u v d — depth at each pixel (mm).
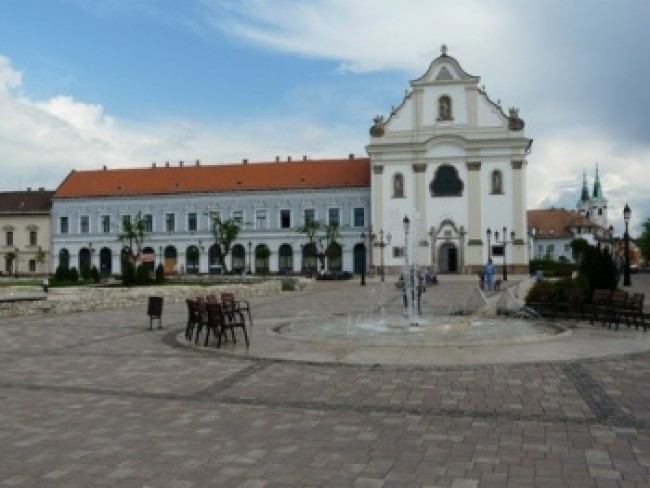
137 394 12211
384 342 17719
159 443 9086
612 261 28453
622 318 23062
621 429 9438
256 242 89188
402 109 81188
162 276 52031
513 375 13414
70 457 8508
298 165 91938
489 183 78750
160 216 91125
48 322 25547
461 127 79562
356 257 86688
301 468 8000
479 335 19172
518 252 77562
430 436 9227
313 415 10508
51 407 11234
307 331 21547
